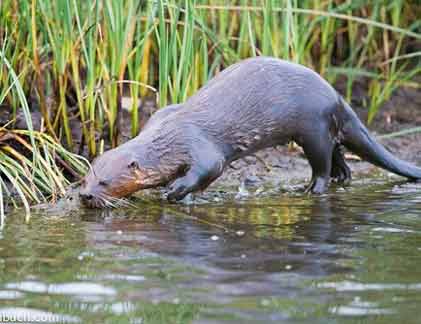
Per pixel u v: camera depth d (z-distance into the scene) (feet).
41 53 41.96
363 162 44.86
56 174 38.24
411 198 37.11
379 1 50.52
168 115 37.47
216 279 25.41
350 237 30.30
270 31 44.14
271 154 44.62
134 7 40.88
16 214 34.22
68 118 41.55
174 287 24.64
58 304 23.36
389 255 27.96
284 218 33.40
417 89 53.21
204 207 35.53
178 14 40.52
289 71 37.99
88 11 39.83
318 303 23.39
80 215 34.14
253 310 22.80
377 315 22.53
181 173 36.73
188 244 29.40
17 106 42.04
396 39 53.31
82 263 27.04
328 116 38.29
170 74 44.57
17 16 41.32
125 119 45.14
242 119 37.09
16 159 39.19
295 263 27.07
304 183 40.42
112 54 40.14
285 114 37.50
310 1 50.01
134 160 35.73
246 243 29.53
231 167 42.60
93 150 40.40
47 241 29.78
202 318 22.25
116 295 24.04
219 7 42.50
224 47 44.91
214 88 37.55
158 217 33.76
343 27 53.72
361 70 50.83
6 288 24.64
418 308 23.06
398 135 47.44
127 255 27.96
